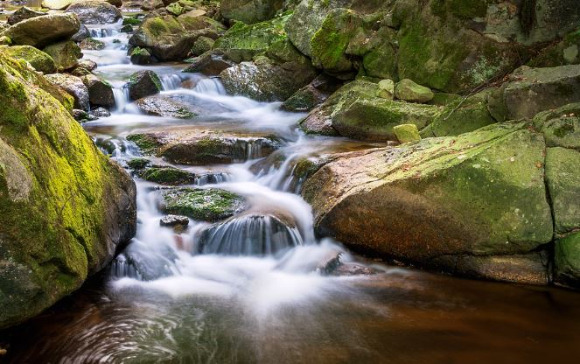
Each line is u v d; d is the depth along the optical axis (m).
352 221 6.49
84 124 10.38
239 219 6.72
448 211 5.95
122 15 24.08
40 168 4.50
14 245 4.10
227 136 9.27
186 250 6.57
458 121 8.45
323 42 11.89
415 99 9.88
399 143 8.84
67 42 12.48
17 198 4.07
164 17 17.44
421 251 6.20
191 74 14.10
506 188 5.79
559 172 5.80
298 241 6.76
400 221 6.20
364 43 11.23
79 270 4.87
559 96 7.39
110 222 5.74
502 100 8.04
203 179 8.19
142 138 9.23
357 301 5.56
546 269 5.83
